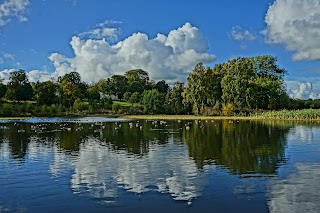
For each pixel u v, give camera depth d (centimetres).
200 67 11694
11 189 2059
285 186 2047
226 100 11462
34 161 2966
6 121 9575
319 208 1672
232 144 3956
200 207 1703
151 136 4991
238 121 8625
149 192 1958
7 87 17900
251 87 10931
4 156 3244
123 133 5541
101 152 3441
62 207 1734
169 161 2881
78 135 5269
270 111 10569
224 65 12769
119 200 1823
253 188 2011
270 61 12138
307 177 2267
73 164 2803
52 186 2111
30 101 16988
